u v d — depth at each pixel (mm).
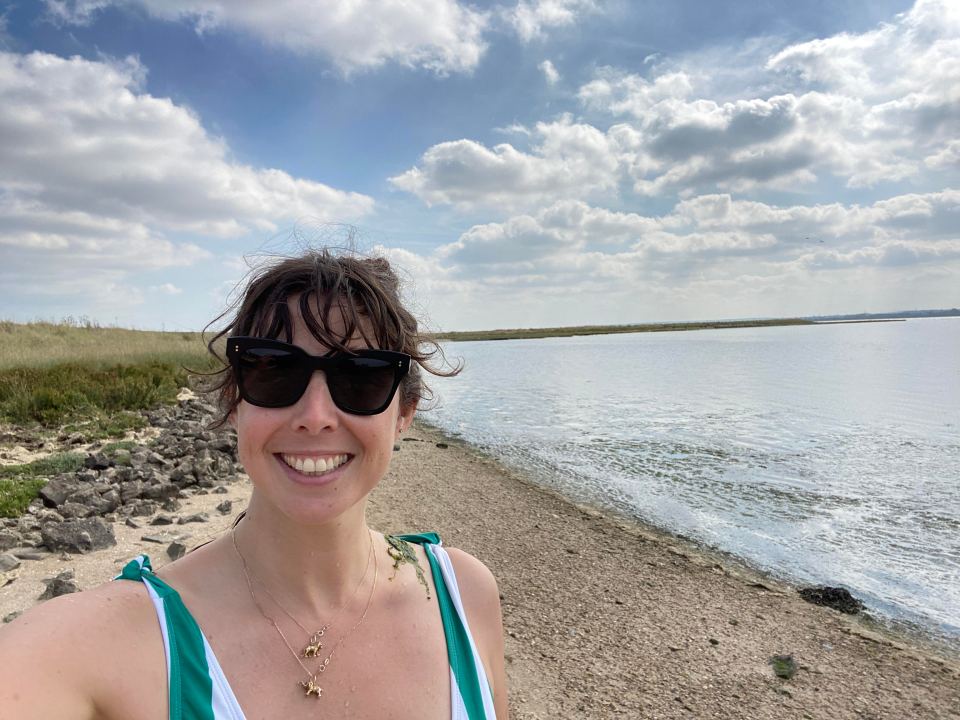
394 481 11516
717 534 9188
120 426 12234
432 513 9492
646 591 6895
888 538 9070
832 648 5773
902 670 5422
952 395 28750
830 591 7008
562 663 5180
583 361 60656
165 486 8266
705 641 5750
